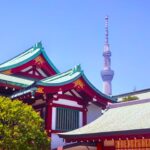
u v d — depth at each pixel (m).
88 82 34.47
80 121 34.56
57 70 42.72
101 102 35.56
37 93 31.30
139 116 25.52
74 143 29.77
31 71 41.34
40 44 42.66
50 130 31.53
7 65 40.69
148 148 24.36
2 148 23.47
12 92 35.25
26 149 23.64
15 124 24.19
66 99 33.91
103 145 27.44
